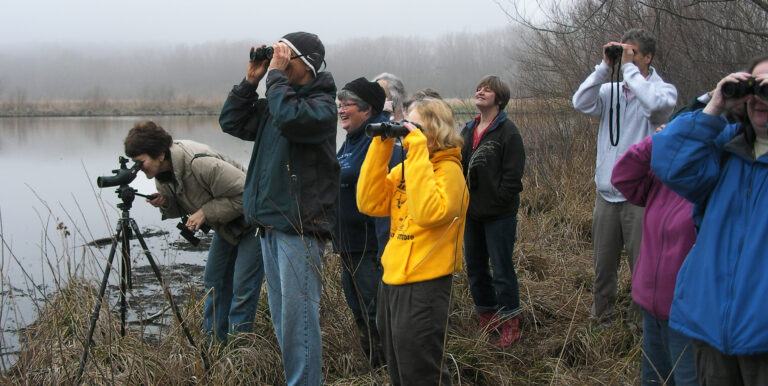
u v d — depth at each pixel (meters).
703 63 6.89
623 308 4.11
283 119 2.80
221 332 3.95
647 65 3.78
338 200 3.50
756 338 1.96
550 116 8.46
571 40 8.62
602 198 3.86
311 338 3.04
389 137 2.71
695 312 2.13
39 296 4.91
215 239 3.94
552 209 6.72
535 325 4.05
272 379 3.54
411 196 2.62
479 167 3.81
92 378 3.30
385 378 3.40
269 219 3.01
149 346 3.67
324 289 3.99
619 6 7.80
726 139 2.21
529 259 5.29
